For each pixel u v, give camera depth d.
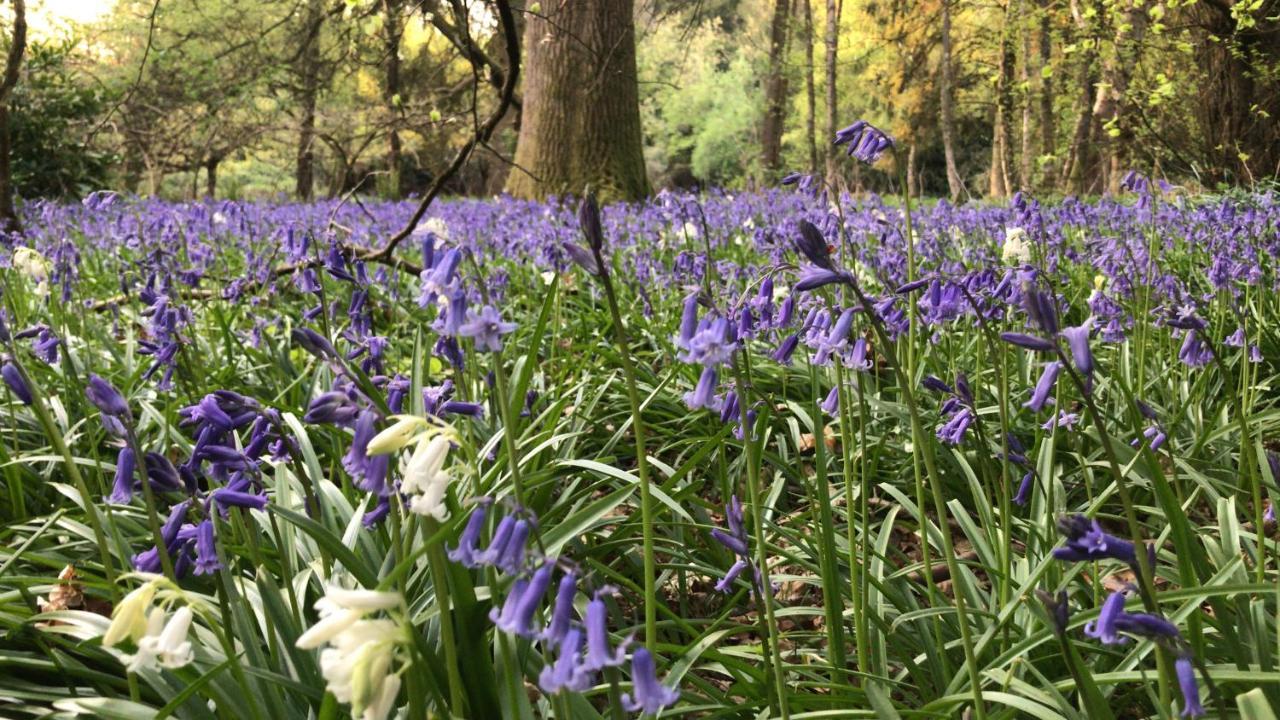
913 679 3.06
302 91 16.48
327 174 30.00
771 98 32.69
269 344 5.18
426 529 2.06
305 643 1.59
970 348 5.57
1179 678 1.74
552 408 4.01
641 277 7.45
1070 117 19.72
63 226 9.59
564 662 1.64
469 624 2.31
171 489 2.29
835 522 4.09
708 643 2.60
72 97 18.50
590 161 16.31
